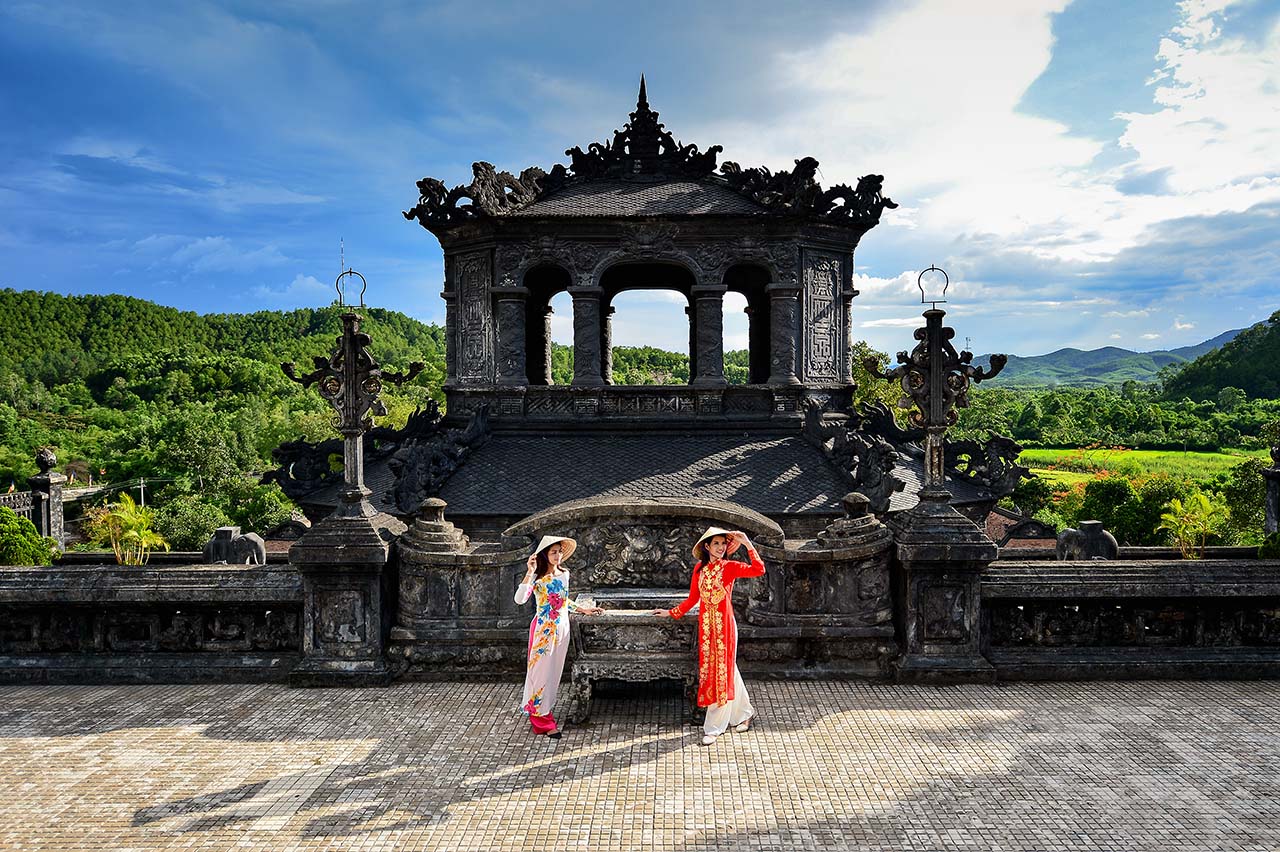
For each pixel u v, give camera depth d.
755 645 9.89
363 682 9.69
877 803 6.79
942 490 10.04
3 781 7.27
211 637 10.18
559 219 19.31
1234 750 7.79
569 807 6.73
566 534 10.23
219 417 82.50
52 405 125.88
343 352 10.29
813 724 8.48
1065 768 7.42
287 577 10.11
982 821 6.49
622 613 8.65
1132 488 38.62
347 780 7.25
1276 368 134.62
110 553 22.62
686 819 6.53
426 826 6.45
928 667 9.62
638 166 21.52
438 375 86.94
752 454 18.94
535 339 22.98
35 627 10.09
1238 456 92.06
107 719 8.70
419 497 17.56
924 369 10.15
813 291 20.00
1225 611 10.03
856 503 9.99
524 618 9.94
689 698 8.48
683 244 19.62
